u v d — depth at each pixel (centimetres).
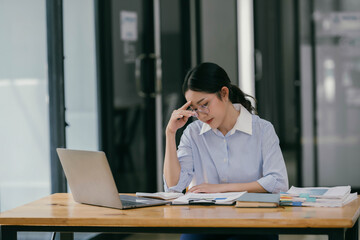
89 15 498
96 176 262
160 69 584
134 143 564
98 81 514
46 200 289
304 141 675
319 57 672
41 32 419
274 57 664
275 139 305
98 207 267
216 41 647
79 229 245
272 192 291
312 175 677
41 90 421
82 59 486
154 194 289
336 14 670
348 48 671
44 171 425
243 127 304
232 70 655
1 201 381
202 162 314
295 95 668
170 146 307
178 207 261
